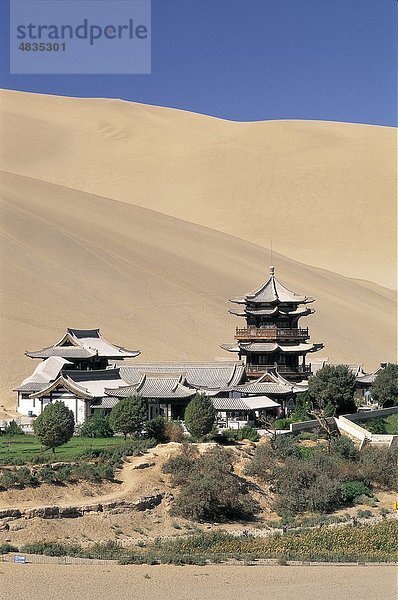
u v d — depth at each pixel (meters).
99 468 109.06
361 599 83.12
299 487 116.00
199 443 123.06
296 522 109.69
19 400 159.38
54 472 106.62
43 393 147.25
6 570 86.12
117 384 156.12
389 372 175.62
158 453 116.25
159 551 95.38
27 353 167.50
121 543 97.75
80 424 136.88
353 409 155.88
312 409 152.25
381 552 99.88
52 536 96.44
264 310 173.25
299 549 99.00
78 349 166.88
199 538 100.25
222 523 107.38
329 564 94.50
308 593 84.56
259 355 170.62
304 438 135.00
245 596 83.12
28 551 92.00
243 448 122.81
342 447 129.12
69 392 146.62
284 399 155.75
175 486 109.81
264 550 98.19
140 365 172.75
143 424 126.81
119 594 81.81
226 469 113.19
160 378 148.75
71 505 100.44
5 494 100.75
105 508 101.88
